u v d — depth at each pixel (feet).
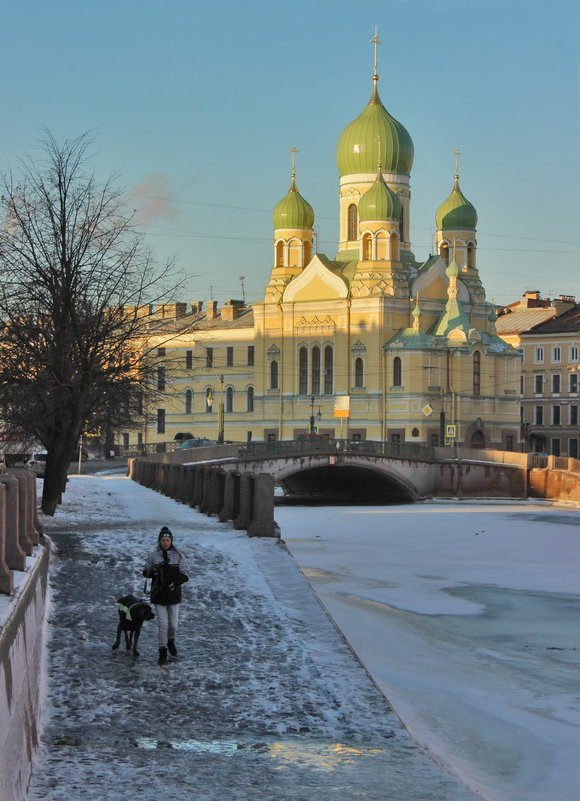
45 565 104.73
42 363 159.63
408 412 512.22
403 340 515.91
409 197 556.51
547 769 87.20
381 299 519.60
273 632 99.09
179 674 85.81
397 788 65.51
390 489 426.51
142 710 77.56
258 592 115.24
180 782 64.54
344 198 558.97
